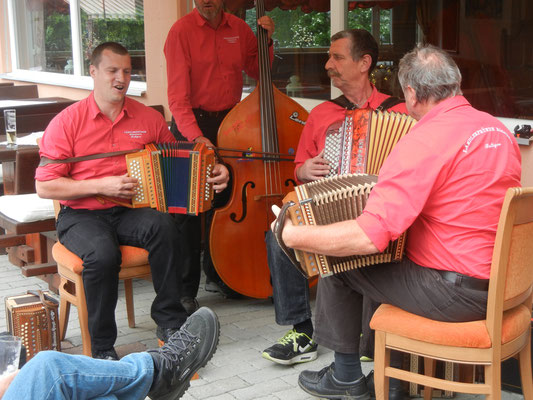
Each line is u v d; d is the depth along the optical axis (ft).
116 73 11.10
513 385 9.86
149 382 7.94
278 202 12.99
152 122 11.78
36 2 29.53
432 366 9.26
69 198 10.99
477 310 7.84
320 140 11.40
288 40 16.49
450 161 7.65
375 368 8.39
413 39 13.94
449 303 7.87
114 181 10.91
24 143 15.38
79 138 11.27
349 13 14.90
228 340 12.08
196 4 13.55
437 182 7.70
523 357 8.43
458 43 13.29
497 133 7.86
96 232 10.80
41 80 28.73
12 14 31.45
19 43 31.58
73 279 10.87
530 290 8.27
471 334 7.72
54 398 6.87
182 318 11.19
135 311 13.64
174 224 11.13
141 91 21.71
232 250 12.87
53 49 28.63
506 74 12.65
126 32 23.31
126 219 11.25
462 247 7.80
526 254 7.84
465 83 13.32
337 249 7.75
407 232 8.20
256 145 12.85
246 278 13.01
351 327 9.34
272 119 12.81
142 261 11.16
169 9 19.95
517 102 12.59
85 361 7.29
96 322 10.57
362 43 11.01
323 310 9.41
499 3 12.61
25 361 8.66
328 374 9.77
